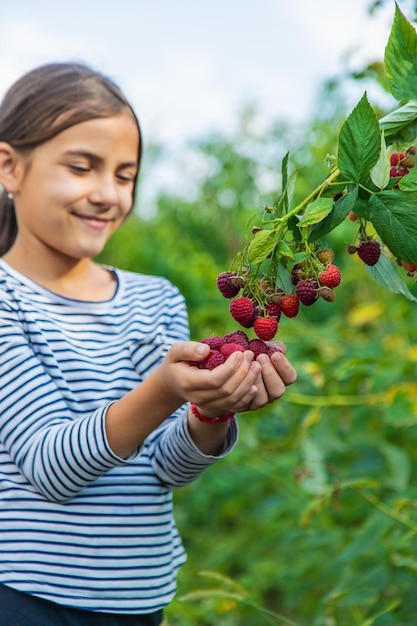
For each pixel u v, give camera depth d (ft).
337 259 11.93
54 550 5.49
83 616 5.58
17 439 5.38
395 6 4.53
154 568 5.84
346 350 9.81
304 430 9.05
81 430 5.07
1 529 5.46
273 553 11.16
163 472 5.90
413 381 8.68
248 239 4.65
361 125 4.23
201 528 13.12
